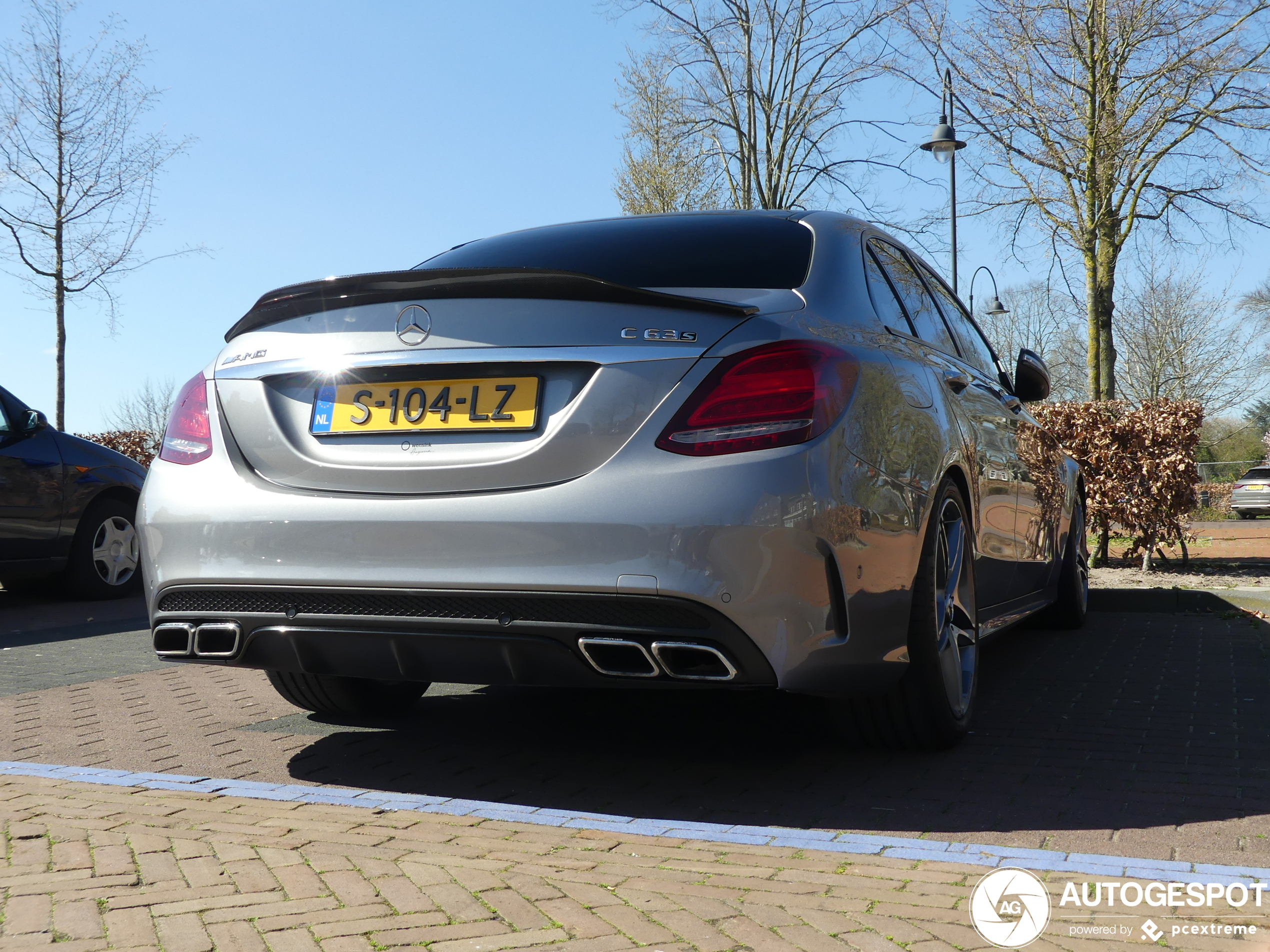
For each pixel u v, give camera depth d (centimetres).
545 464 260
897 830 262
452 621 263
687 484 250
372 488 274
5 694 441
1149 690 438
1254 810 276
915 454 304
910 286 391
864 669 279
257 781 313
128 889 220
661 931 199
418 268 346
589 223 386
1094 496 939
